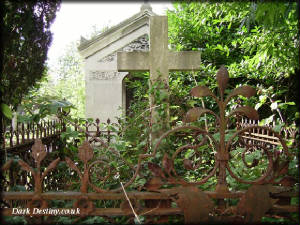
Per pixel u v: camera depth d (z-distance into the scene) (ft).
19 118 8.23
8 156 7.06
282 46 8.96
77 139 10.70
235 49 16.72
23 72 7.89
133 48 20.67
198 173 8.79
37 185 5.81
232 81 15.92
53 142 10.73
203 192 5.81
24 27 7.36
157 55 8.55
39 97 9.45
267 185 5.95
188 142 9.36
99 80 20.79
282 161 6.35
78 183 8.39
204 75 15.65
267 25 7.91
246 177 7.22
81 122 10.28
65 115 10.04
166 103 7.02
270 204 5.82
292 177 5.98
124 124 10.02
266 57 9.99
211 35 16.87
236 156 8.53
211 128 9.87
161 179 5.87
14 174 7.54
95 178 8.01
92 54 20.80
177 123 9.79
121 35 20.52
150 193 5.88
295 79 10.58
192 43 18.04
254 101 12.57
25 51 7.80
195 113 5.95
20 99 8.19
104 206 7.35
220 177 5.97
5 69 6.99
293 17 7.54
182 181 5.82
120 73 20.74
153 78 8.55
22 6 7.04
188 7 15.75
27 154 8.61
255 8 7.55
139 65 8.57
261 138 10.00
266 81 12.80
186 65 8.70
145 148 7.93
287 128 8.09
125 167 7.84
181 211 5.89
